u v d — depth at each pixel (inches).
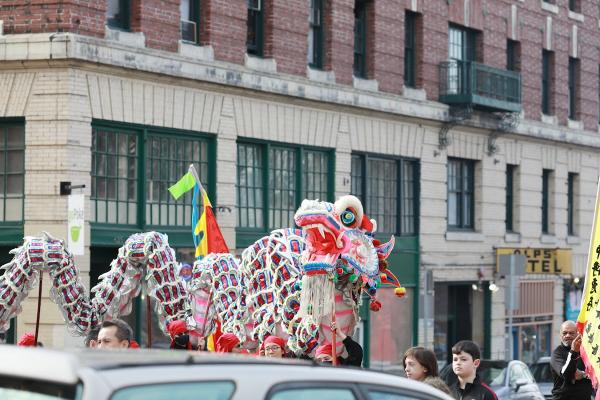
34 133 1208.2
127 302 797.2
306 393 337.1
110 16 1263.5
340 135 1572.3
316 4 1556.3
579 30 2160.4
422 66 1733.5
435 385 535.5
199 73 1334.9
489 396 610.2
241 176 1425.9
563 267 1990.7
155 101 1295.5
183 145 1342.3
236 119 1402.6
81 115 1209.4
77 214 1157.7
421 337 1724.9
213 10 1368.1
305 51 1508.4
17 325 1200.8
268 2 1460.4
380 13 1652.3
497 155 1911.9
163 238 788.0
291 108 1487.5
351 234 637.3
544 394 1298.0
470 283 1850.4
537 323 2033.7
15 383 311.6
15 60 1199.6
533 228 2017.7
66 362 302.2
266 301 716.0
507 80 1847.9
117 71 1241.4
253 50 1450.5
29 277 753.6
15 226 1216.2
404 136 1699.1
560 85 2102.6
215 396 317.1
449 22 1803.6
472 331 1873.8
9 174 1226.6
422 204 1738.4
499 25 1916.8
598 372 661.9
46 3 1202.0
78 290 764.0
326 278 633.0
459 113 1768.0
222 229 1376.7
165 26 1305.4
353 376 352.5
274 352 663.1
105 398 295.7
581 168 2175.2
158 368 311.6
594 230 680.4
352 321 658.2
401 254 1692.9
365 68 1641.2
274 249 698.8
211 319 808.9
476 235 1855.3
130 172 1275.8
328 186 1562.5
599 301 669.9
